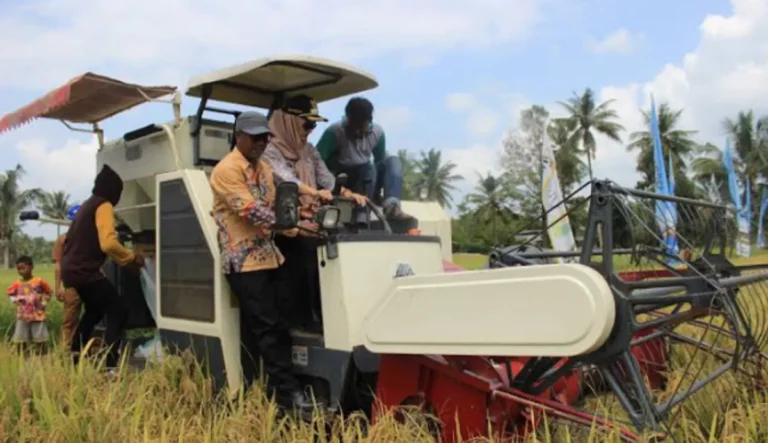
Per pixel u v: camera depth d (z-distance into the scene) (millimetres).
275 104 6289
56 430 3953
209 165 5758
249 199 4590
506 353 3533
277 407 4422
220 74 5367
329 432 4383
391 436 3736
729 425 3785
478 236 60281
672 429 3738
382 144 6688
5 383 4629
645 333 5586
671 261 4840
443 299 3801
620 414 4484
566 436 3482
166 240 5477
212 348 5027
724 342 5621
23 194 70750
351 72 5730
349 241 4473
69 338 6984
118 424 4074
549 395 4672
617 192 3635
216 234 4984
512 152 61594
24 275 9055
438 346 3818
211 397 4742
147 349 6426
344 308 4387
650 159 55781
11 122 6746
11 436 4031
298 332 4859
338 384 4410
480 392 3932
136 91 6086
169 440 3938
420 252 4820
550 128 60750
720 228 4977
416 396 4148
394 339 4027
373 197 6566
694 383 4141
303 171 5457
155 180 5918
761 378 4398
